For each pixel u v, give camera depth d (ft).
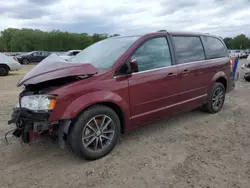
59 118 8.64
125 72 10.37
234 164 9.46
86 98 9.14
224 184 8.17
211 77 15.14
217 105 16.31
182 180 8.44
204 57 14.75
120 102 10.18
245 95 22.31
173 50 12.71
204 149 10.84
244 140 11.78
